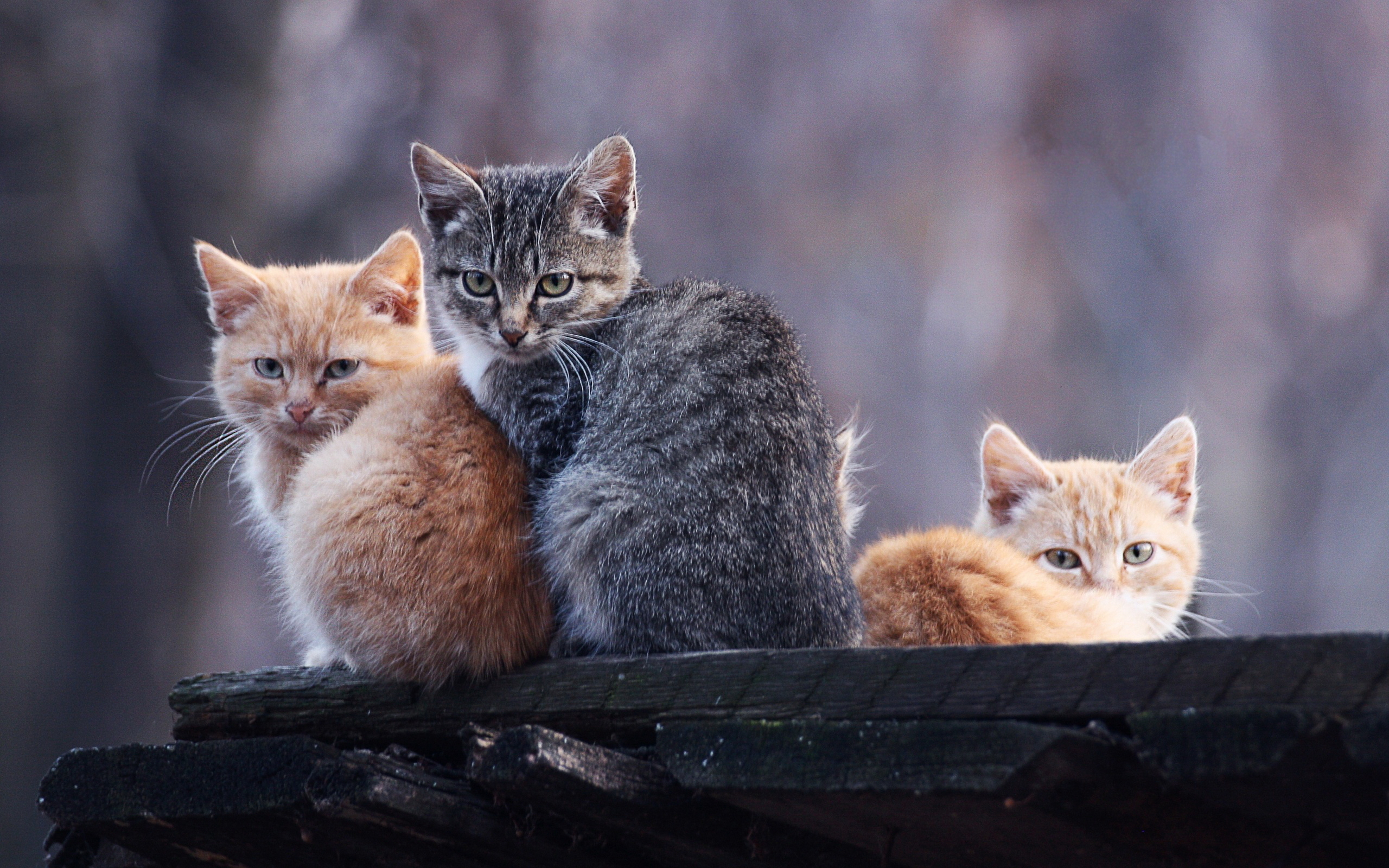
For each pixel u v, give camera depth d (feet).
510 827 16.21
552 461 20.92
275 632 57.88
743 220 62.34
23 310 45.98
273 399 23.88
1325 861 13.28
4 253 45.85
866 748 13.53
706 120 62.18
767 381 20.17
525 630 19.42
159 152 47.88
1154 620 27.37
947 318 64.85
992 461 28.81
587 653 19.31
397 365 24.38
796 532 19.22
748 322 21.08
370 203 60.03
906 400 63.87
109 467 46.80
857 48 63.00
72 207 46.37
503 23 58.85
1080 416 65.67
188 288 47.96
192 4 48.29
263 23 49.19
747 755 14.17
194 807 16.52
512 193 23.82
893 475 62.80
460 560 19.06
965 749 12.98
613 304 23.47
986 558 23.39
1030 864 14.84
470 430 20.77
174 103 48.14
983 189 63.41
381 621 18.69
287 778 16.11
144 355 47.60
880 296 64.13
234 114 48.67
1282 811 12.63
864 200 63.41
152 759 16.94
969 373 64.90
